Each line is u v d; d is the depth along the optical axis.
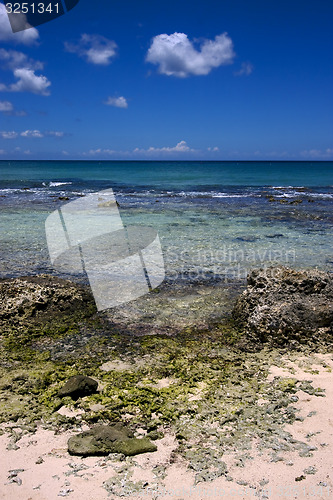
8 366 5.41
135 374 5.20
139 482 3.38
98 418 4.30
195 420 4.27
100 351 5.85
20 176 52.50
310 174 67.81
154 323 6.81
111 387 4.89
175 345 6.05
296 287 6.78
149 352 5.83
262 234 14.90
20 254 11.16
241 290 8.46
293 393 4.78
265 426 4.14
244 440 3.93
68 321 6.84
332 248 12.60
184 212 20.70
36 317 6.89
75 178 50.06
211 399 4.63
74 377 4.84
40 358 5.63
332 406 4.50
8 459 3.68
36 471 3.52
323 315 6.36
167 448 3.85
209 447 3.84
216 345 6.10
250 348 6.05
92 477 3.44
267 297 6.68
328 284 6.84
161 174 63.91
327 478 3.38
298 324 6.24
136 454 3.75
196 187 38.78
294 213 20.53
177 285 8.72
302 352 5.94
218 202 25.52
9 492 3.26
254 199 27.50
